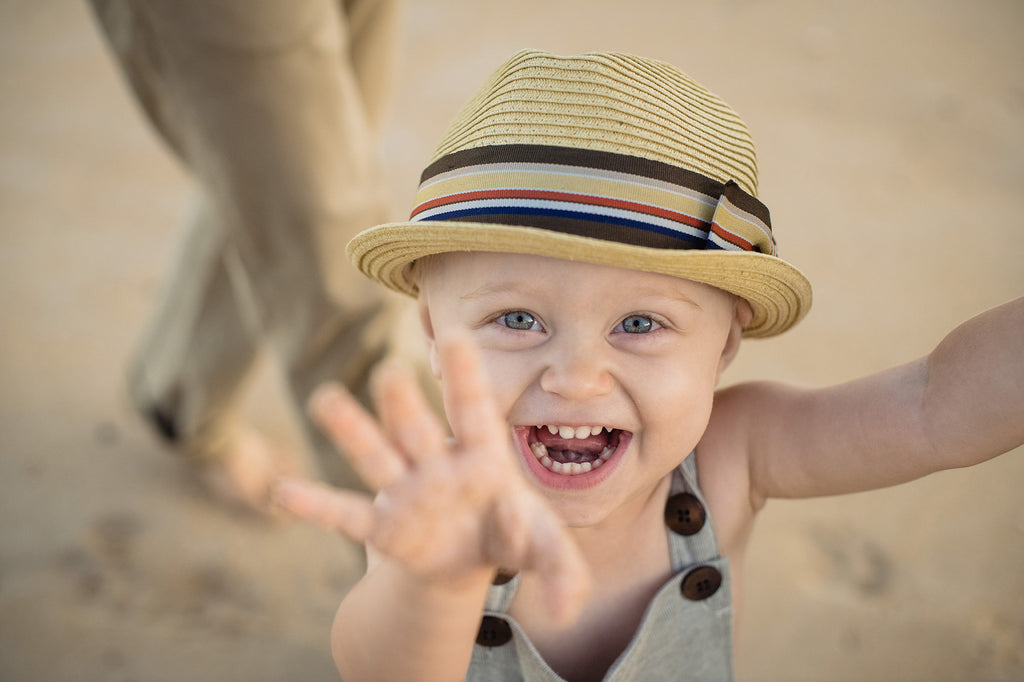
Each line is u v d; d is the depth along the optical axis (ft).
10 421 11.29
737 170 4.65
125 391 11.71
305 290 7.26
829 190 15.08
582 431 4.47
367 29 8.59
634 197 4.24
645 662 5.11
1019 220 14.30
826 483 5.12
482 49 20.49
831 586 8.66
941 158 15.87
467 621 3.74
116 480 10.45
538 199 4.25
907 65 18.56
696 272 4.26
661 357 4.37
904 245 13.78
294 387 7.84
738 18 20.66
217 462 10.31
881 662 7.89
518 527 3.48
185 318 9.25
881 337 11.88
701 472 5.29
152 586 9.11
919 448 4.77
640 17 21.11
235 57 6.33
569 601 3.39
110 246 15.30
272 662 8.29
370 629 3.96
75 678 8.06
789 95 17.71
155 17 6.30
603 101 4.37
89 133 19.06
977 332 4.68
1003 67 18.42
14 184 17.10
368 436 3.36
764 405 5.36
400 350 7.76
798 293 4.80
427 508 3.42
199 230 8.77
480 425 3.45
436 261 4.68
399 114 18.39
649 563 5.13
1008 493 9.57
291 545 9.78
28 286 14.12
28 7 24.47
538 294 4.25
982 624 8.18
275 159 6.72
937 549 8.98
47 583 9.04
